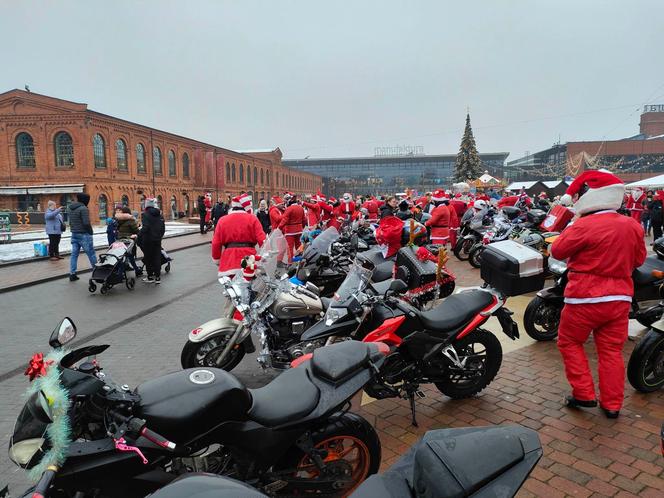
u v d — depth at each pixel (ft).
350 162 420.36
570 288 13.32
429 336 13.37
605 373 13.16
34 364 7.13
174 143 172.86
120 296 30.68
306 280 23.57
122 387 8.28
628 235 12.57
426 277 20.08
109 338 21.63
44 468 7.20
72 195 132.36
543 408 13.94
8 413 14.42
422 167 408.67
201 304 28.35
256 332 15.47
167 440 7.43
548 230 30.25
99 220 135.74
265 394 9.11
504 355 18.12
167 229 90.27
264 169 260.62
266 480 9.00
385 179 414.82
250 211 23.80
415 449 6.05
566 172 228.22
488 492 4.99
